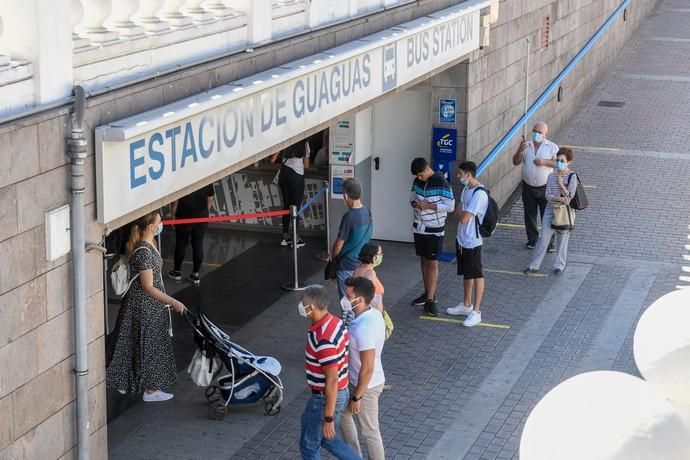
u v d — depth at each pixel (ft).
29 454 23.21
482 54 52.80
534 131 52.26
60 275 23.49
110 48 24.70
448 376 38.47
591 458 20.48
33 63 22.17
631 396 21.16
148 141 25.55
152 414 35.04
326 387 28.02
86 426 24.73
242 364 34.45
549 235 48.96
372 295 29.19
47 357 23.41
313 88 33.91
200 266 48.24
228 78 29.66
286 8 33.35
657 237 54.54
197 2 29.04
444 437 33.86
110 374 34.78
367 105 39.04
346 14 37.73
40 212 22.49
